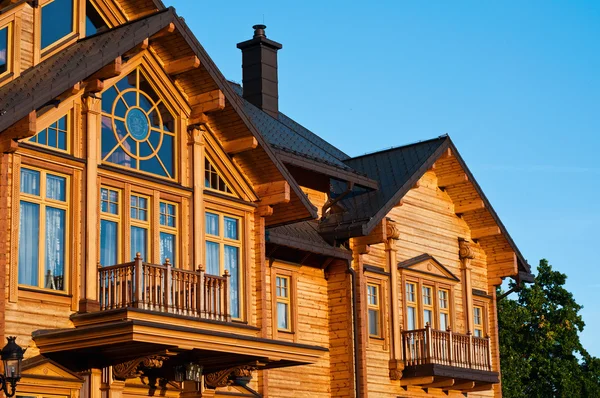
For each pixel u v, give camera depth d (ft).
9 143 57.67
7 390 53.88
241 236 72.74
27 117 57.11
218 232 71.20
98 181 63.46
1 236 57.00
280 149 79.41
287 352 66.95
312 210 73.92
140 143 67.26
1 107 56.90
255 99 99.30
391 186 88.99
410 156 93.30
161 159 68.49
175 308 61.52
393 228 90.99
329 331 85.10
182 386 67.56
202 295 63.31
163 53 68.49
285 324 81.61
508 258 103.91
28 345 58.18
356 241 86.22
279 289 81.71
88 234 61.87
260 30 100.89
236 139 71.67
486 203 100.27
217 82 68.85
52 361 59.11
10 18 63.31
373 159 95.09
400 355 89.40
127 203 65.10
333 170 84.17
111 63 62.23
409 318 92.53
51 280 60.23
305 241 80.48
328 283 85.97
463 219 102.58
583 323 151.94
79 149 62.90
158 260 66.44
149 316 58.90
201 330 60.75
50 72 60.95
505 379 142.82
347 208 87.71
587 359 151.53
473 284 102.78
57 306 60.08
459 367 91.09
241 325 65.46
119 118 66.08
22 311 58.13
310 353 68.64
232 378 69.62
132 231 65.67
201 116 69.56
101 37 66.13
